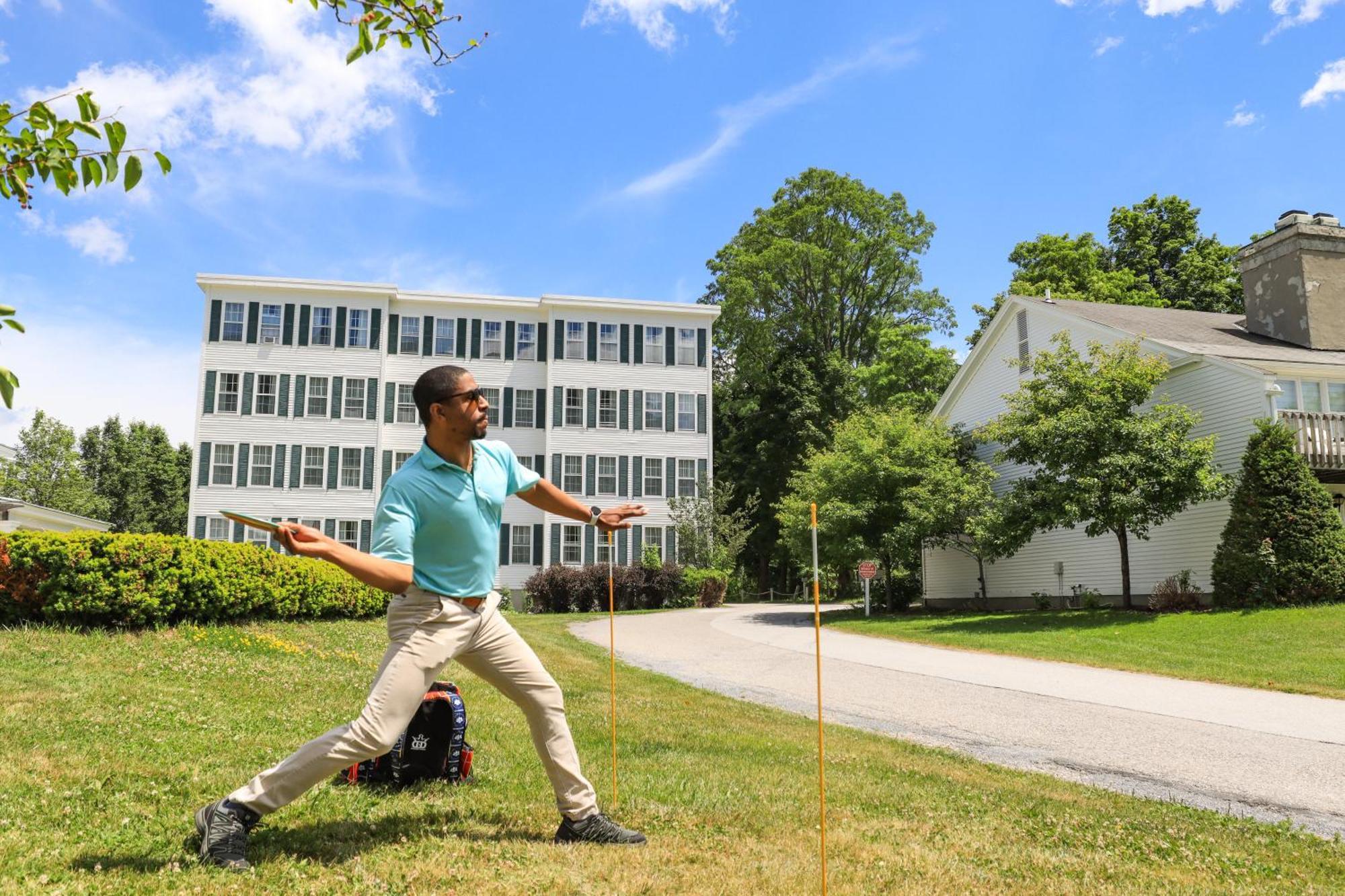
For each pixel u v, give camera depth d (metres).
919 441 27.59
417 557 3.71
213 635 10.90
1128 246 45.91
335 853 3.74
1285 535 18.39
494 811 4.62
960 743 8.74
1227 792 6.90
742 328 50.47
